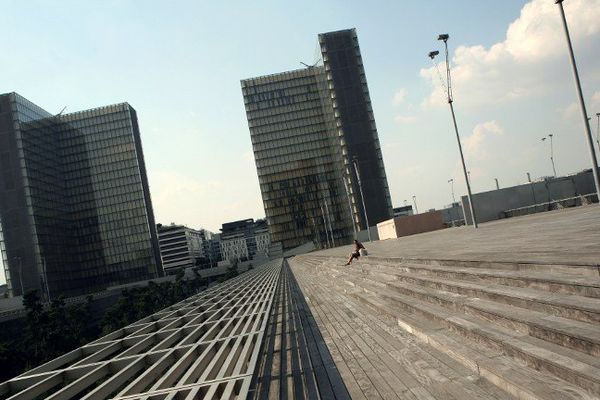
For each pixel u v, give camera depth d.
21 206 108.50
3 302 81.62
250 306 11.04
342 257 26.88
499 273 6.84
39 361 41.53
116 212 130.75
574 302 4.70
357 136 118.31
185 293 90.31
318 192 127.69
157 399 4.42
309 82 132.12
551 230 12.64
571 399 3.45
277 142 129.00
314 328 9.17
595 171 16.83
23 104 113.69
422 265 10.67
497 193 35.62
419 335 6.68
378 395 4.68
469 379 4.62
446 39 27.55
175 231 188.12
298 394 5.04
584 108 16.97
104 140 132.75
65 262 120.88
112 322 62.34
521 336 4.86
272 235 125.06
